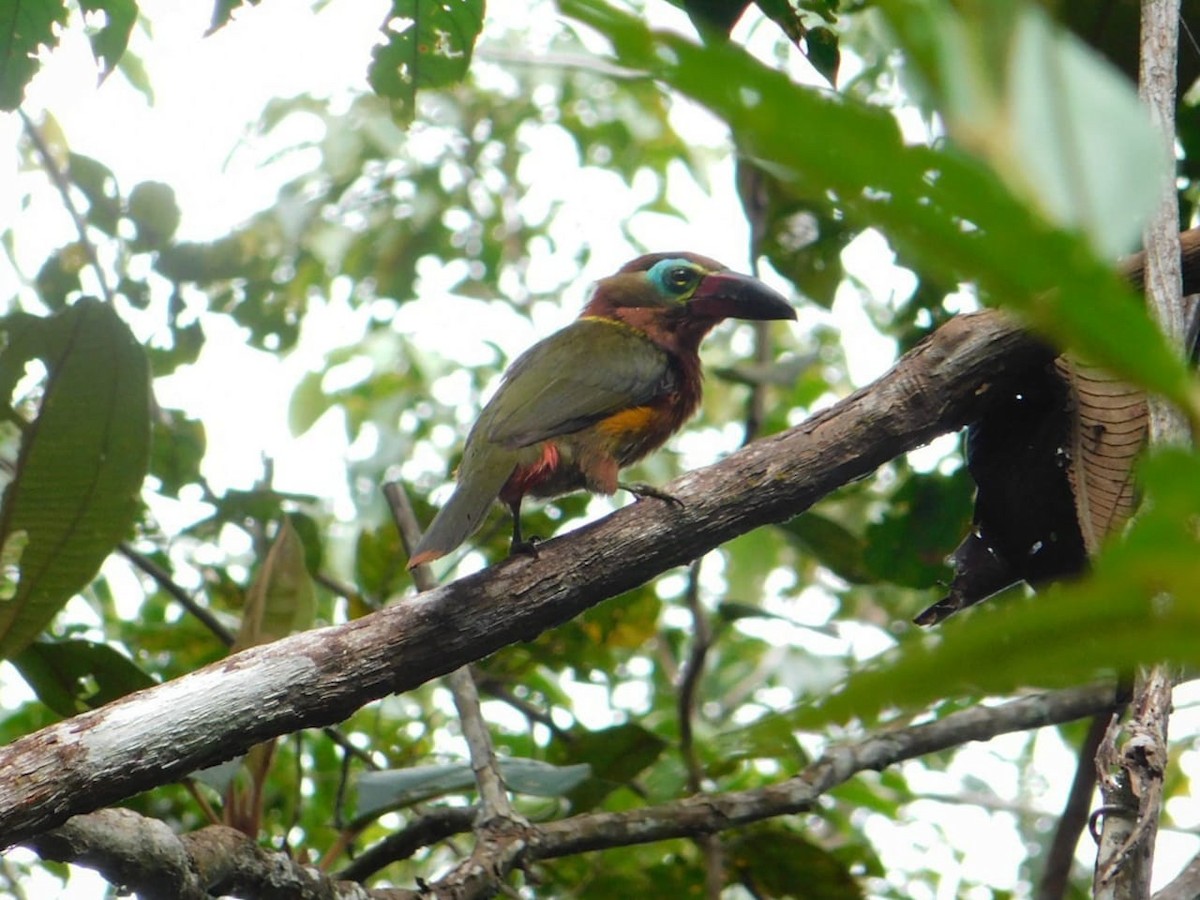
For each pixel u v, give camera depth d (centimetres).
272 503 1042
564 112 1571
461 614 593
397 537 1048
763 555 1327
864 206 123
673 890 1005
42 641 723
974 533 692
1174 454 120
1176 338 432
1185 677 459
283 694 556
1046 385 660
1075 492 638
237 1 749
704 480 629
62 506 614
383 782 811
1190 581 118
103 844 561
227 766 709
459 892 717
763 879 999
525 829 770
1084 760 821
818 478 631
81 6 752
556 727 1081
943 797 1260
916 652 132
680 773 1061
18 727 1148
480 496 793
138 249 1136
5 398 610
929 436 639
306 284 1412
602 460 853
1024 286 120
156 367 1141
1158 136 140
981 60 130
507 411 835
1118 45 742
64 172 1167
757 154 128
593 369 870
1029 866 1285
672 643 1355
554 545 616
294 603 752
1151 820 434
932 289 970
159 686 546
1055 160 126
